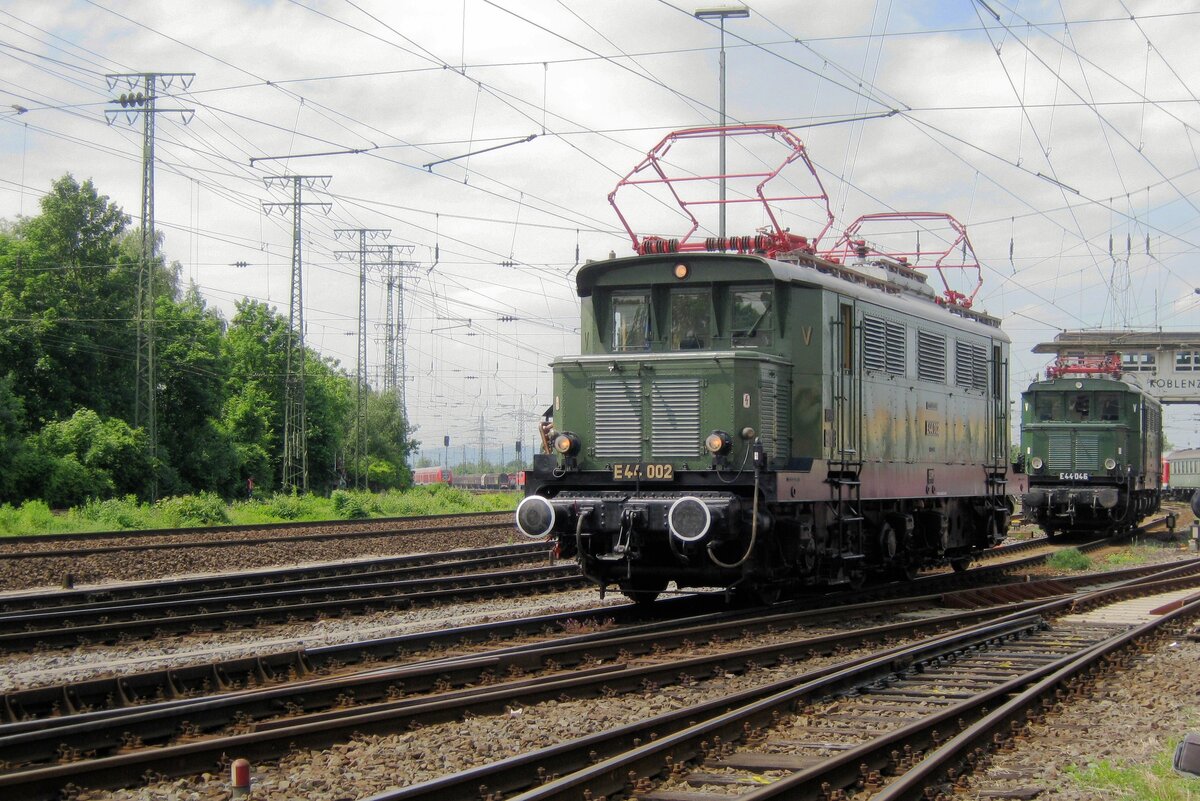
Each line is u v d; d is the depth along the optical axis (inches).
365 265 2600.9
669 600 674.2
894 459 706.2
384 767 305.9
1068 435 1347.2
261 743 312.8
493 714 369.4
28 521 1238.3
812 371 609.9
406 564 935.7
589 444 599.2
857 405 655.1
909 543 759.1
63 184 2190.0
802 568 617.0
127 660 478.0
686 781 300.0
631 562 601.3
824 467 611.2
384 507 1812.3
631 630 533.3
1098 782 305.0
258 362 2876.5
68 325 2102.6
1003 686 404.5
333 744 327.0
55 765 301.0
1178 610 625.6
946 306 839.1
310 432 2945.4
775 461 592.4
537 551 1019.9
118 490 1931.6
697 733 323.9
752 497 566.6
